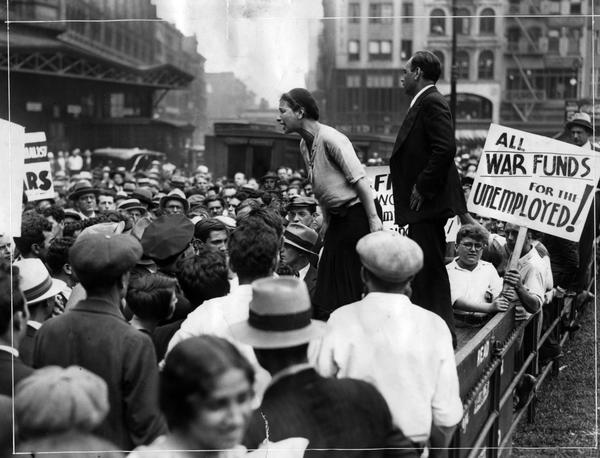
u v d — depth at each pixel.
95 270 3.33
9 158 5.71
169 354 2.53
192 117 64.56
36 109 48.34
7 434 2.74
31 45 44.53
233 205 12.74
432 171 4.57
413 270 3.39
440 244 4.75
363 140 29.86
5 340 3.29
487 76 62.47
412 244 3.43
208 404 2.48
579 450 6.12
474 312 5.84
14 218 5.71
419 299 4.70
